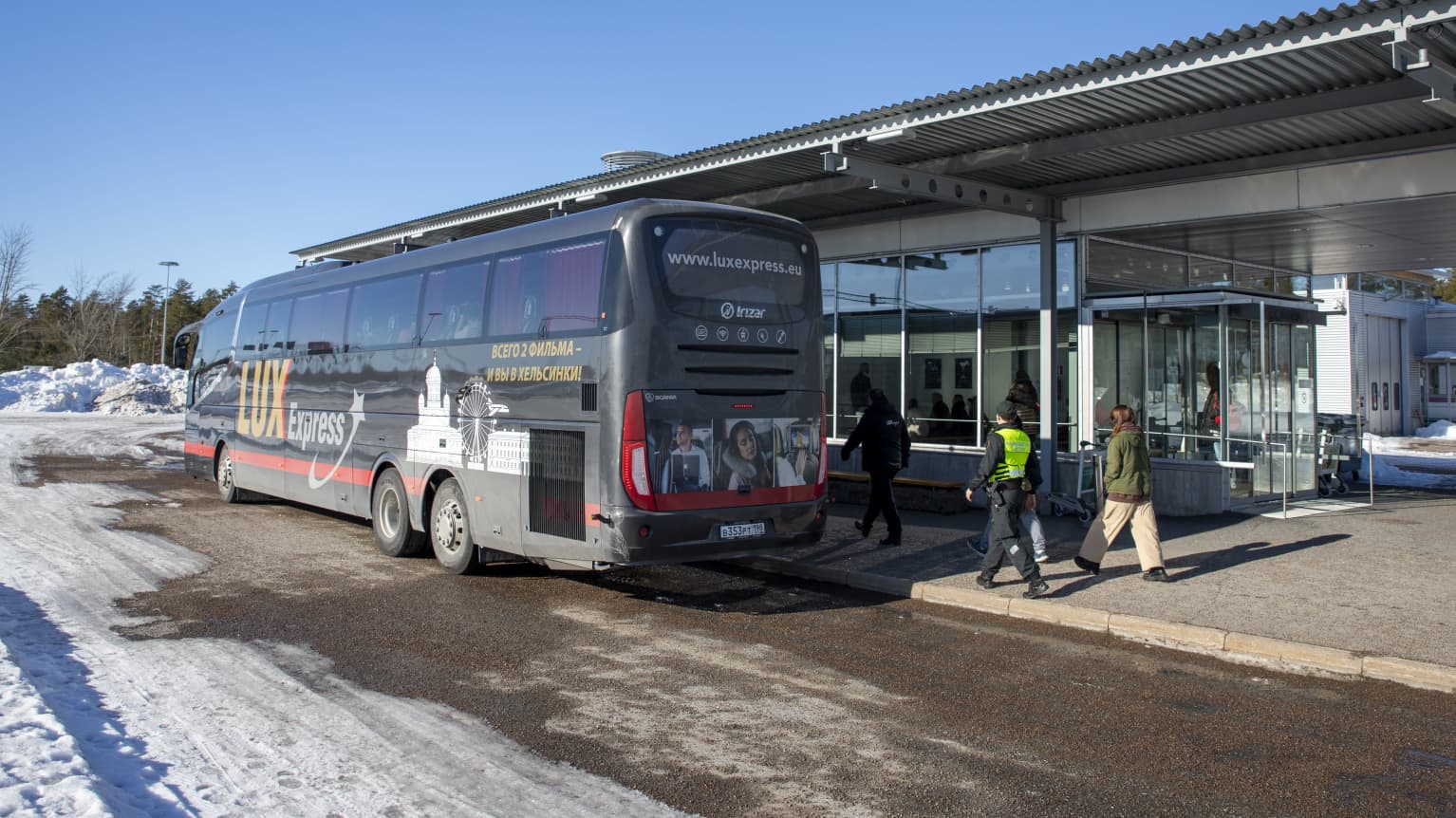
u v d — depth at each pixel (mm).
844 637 8289
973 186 13844
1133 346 14758
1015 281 15445
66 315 84750
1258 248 16578
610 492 8781
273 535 13461
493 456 10336
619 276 8922
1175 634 8086
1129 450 9875
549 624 8617
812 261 10086
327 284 14094
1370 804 4898
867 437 12234
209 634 8039
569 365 9336
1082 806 4836
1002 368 15586
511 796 4871
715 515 9133
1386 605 8688
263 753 5402
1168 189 13883
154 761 5207
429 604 9359
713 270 9344
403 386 11961
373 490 12500
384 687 6695
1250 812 4777
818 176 14188
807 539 9828
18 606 8750
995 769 5320
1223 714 6324
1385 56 9055
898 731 5930
